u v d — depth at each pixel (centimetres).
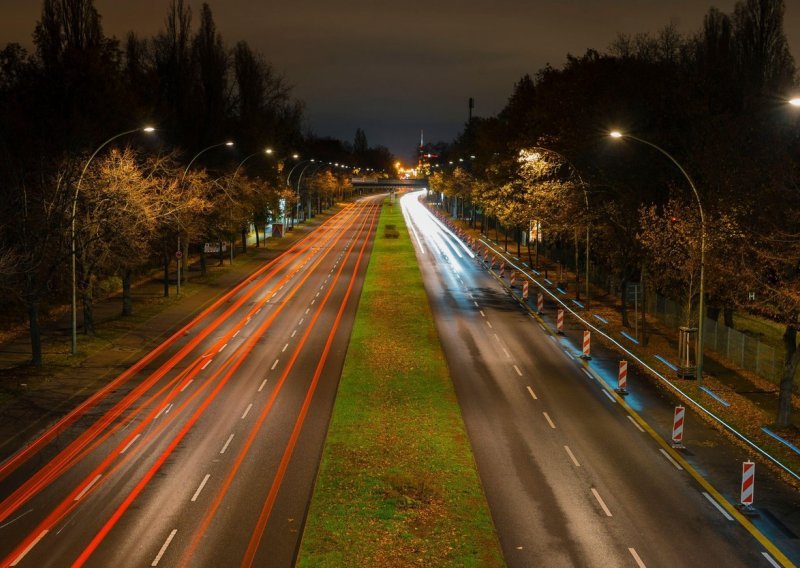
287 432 2725
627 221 4644
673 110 4544
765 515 2103
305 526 1955
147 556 1791
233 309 5366
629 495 2222
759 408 3192
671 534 1966
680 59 6381
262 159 8588
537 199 5578
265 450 2536
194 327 4712
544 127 6169
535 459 2511
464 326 4797
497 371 3688
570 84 5928
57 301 5341
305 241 10438
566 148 5416
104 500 2123
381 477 2297
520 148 6538
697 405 3162
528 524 2006
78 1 5394
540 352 4119
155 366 3725
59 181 3788
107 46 5500
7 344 4172
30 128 4731
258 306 5491
